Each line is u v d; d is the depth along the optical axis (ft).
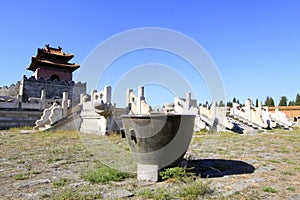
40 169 16.69
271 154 23.99
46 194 11.27
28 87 103.50
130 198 10.90
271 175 15.52
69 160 19.84
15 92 112.37
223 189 12.34
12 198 10.84
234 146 29.84
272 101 190.08
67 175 15.06
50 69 122.42
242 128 52.06
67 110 54.19
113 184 13.19
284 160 20.70
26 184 13.04
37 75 118.73
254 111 63.00
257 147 29.07
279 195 11.59
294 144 32.09
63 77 125.29
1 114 63.31
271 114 77.92
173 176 13.79
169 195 11.11
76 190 11.87
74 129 52.21
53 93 108.68
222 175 15.43
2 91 111.04
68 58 127.34
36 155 22.29
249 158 21.65
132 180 14.06
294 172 16.38
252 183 13.57
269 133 49.70
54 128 51.29
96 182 13.47
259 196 11.36
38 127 54.19
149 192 11.34
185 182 13.25
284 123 73.82
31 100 74.33
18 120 64.23
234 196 11.28
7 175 15.02
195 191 11.43
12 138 37.99
